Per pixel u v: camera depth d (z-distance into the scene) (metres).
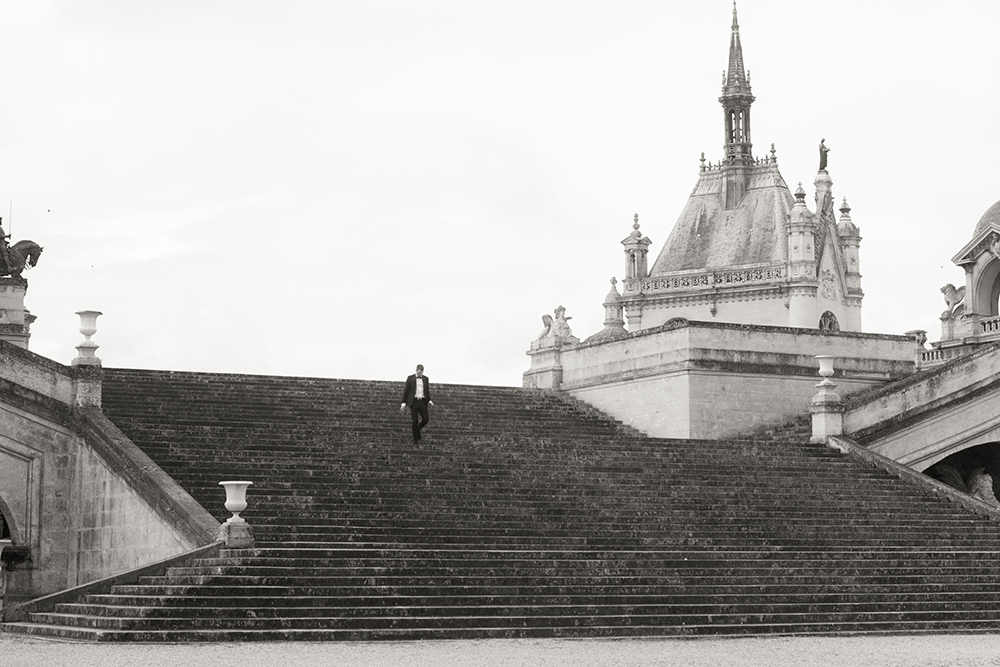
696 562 32.25
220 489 32.91
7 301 47.34
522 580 29.62
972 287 66.25
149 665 21.64
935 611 31.45
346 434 39.00
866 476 41.31
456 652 24.36
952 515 38.78
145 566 28.83
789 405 48.25
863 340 50.34
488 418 44.91
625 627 28.11
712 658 24.16
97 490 35.03
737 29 125.81
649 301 115.62
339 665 22.05
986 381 47.25
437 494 34.62
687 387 46.34
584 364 50.44
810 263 109.50
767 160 117.81
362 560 29.39
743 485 38.88
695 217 118.19
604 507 35.53
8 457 35.94
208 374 43.47
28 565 35.81
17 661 22.14
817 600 31.11
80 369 36.69
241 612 26.50
